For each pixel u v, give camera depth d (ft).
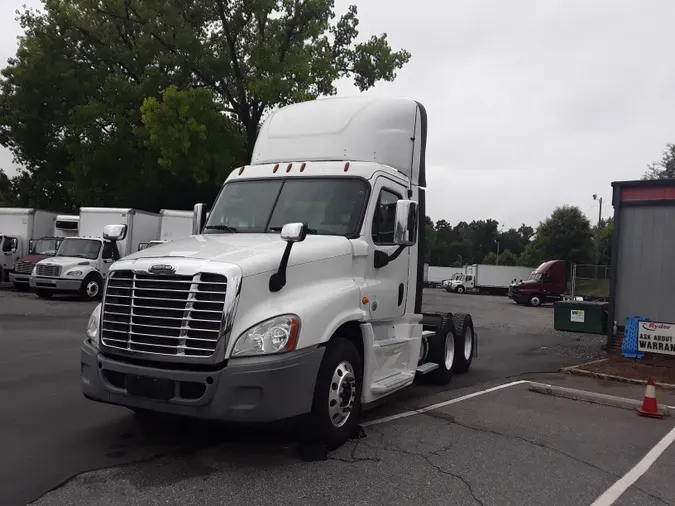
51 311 56.18
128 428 19.39
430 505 14.28
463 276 176.35
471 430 21.13
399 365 22.70
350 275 19.19
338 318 17.37
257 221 20.67
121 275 16.53
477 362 38.40
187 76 93.04
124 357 16.24
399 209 19.36
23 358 31.50
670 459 18.75
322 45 95.35
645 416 24.21
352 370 18.33
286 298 16.44
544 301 119.03
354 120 22.81
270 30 95.66
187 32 89.45
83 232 75.82
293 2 93.81
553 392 27.99
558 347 47.62
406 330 23.31
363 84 104.37
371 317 19.89
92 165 100.94
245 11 91.15
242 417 15.05
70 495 13.99
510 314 87.66
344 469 16.38
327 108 23.65
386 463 17.06
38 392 24.04
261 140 24.16
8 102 115.85
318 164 21.30
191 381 15.07
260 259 16.17
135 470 15.71
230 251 16.70
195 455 17.04
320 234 19.75
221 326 15.07
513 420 22.80
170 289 15.64
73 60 106.22
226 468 16.10
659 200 41.57
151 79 94.32
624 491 15.85
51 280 67.36
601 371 34.76
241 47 96.53
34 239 82.28
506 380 31.86
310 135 23.07
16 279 76.43
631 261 42.65
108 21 103.40
